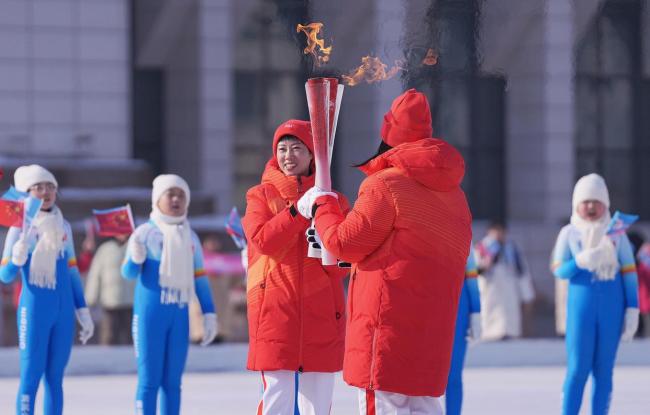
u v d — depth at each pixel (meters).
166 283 16.00
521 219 51.44
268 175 13.07
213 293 30.16
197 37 48.66
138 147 49.69
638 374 27.34
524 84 49.31
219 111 48.91
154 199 16.41
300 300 12.81
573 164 51.03
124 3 44.88
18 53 43.88
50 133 43.81
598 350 17.11
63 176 40.34
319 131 11.35
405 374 10.54
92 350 27.47
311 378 12.98
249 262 13.11
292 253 12.87
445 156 10.70
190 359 28.19
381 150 11.20
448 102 51.47
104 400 22.39
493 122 51.81
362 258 10.71
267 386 12.95
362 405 10.80
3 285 30.50
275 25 50.16
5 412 20.19
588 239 17.20
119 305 28.48
